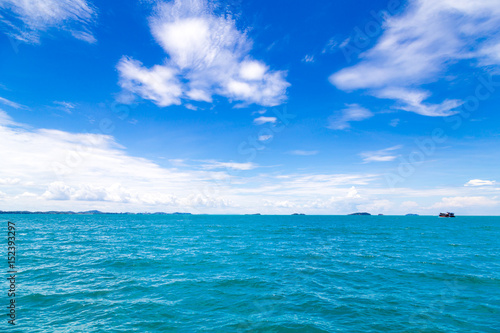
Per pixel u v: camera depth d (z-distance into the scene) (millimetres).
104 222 107438
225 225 88875
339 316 10859
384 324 10078
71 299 12539
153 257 24031
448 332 9391
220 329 9648
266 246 32906
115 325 9812
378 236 47719
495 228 72125
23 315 10633
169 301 12477
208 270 18891
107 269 18938
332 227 78750
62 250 28000
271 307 11828
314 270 18969
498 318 10570
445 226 84375
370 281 16094
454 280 16219
